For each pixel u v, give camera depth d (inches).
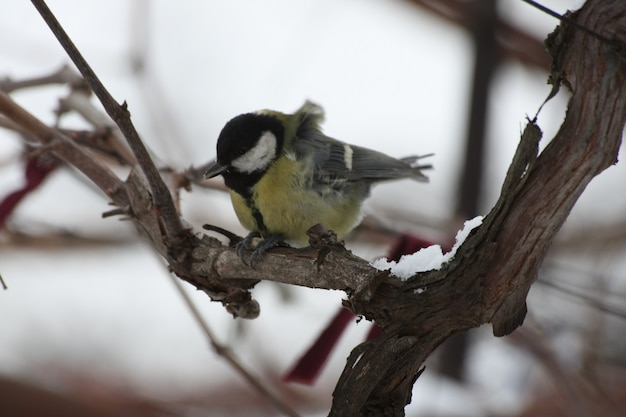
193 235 212.7
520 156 163.2
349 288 186.7
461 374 381.7
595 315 360.8
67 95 306.8
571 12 162.7
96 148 287.1
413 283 176.9
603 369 362.6
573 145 161.9
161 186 197.8
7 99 213.8
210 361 423.2
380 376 180.7
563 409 339.6
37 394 236.1
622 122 159.5
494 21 456.4
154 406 382.6
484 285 171.2
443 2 463.8
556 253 450.3
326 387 412.5
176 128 443.5
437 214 478.6
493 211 168.2
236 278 209.3
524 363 388.8
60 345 426.9
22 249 430.6
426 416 349.7
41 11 167.0
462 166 446.6
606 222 467.2
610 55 156.9
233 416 392.2
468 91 452.8
